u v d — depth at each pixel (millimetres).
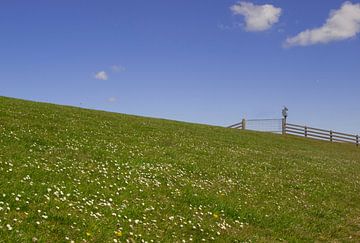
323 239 17484
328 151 52438
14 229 11180
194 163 25312
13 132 24078
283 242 16047
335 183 28703
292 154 40219
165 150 27922
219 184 22156
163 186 19250
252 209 18891
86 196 15312
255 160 31531
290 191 24062
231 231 15891
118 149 25188
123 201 15805
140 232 13438
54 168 18031
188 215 16219
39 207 13102
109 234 12531
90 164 20203
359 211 22938
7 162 17125
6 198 13016
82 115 39438
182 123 52031
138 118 47656
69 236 11742
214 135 43469
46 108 39500
